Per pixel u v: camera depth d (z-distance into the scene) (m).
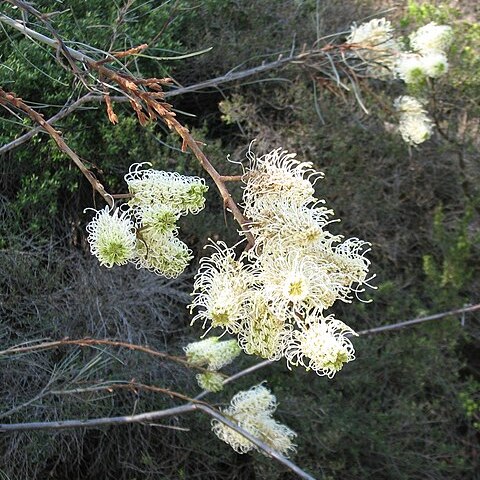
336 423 1.04
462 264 1.12
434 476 1.08
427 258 1.14
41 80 1.17
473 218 1.31
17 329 1.11
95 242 0.42
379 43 1.02
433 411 1.11
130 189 0.43
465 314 1.22
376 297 1.23
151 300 1.12
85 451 1.12
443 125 1.36
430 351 1.12
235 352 0.71
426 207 1.38
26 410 1.01
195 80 1.41
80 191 1.24
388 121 1.33
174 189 0.42
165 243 0.43
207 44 1.37
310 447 1.08
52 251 1.15
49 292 1.11
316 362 0.40
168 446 1.09
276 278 0.39
